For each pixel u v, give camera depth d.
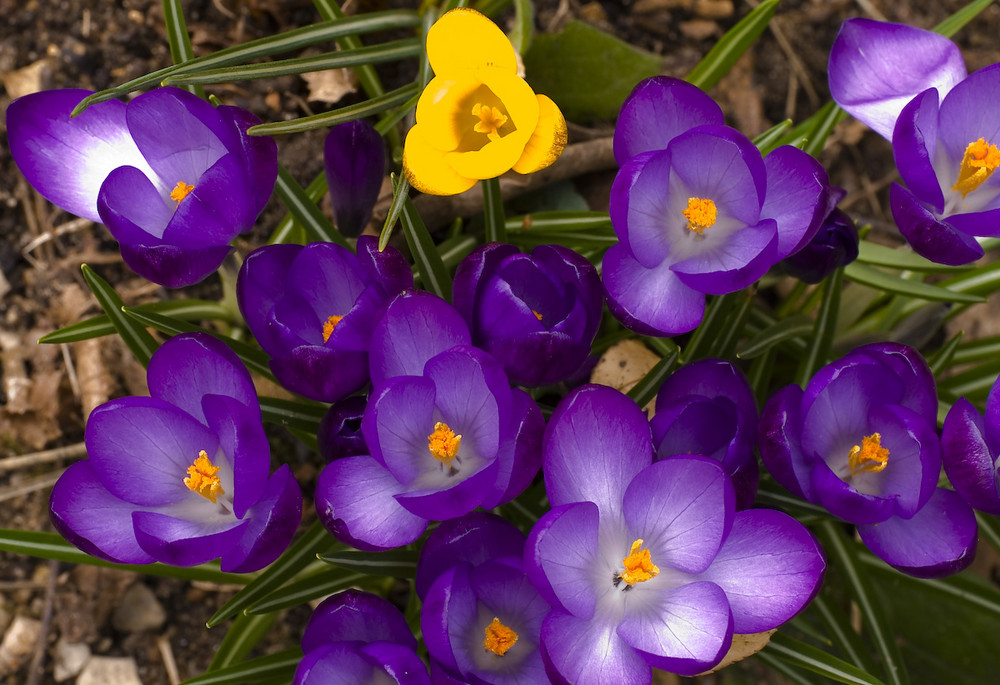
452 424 0.33
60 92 0.35
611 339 0.41
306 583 0.37
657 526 0.33
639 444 0.32
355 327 0.33
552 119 0.36
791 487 0.33
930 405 0.33
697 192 0.35
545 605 0.33
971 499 0.32
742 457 0.33
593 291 0.33
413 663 0.31
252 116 0.34
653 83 0.34
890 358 0.33
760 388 0.42
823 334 0.40
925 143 0.35
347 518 0.32
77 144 0.36
